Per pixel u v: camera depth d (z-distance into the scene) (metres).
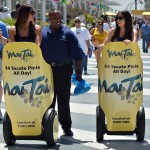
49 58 9.47
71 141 9.56
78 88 9.78
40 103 8.71
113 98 8.98
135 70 8.94
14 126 8.84
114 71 8.92
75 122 11.34
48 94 8.92
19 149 9.00
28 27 9.07
